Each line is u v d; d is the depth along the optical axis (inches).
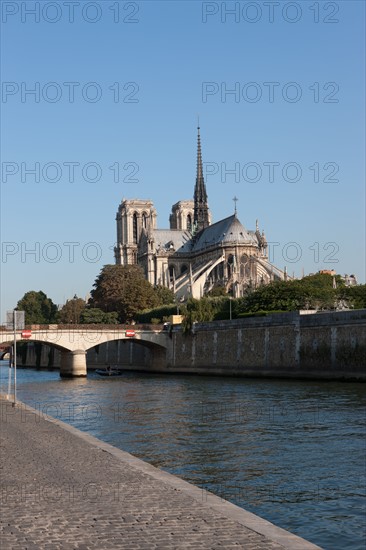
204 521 705.0
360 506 1065.5
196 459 1493.6
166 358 6107.3
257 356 4741.6
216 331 5329.7
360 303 5743.1
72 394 3646.7
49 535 650.8
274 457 1494.8
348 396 2837.1
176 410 2586.1
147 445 1707.7
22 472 996.6
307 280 6171.3
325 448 1592.0
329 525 962.1
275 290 5871.1
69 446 1269.7
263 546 616.7
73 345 5792.3
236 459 1482.5
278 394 3093.0
